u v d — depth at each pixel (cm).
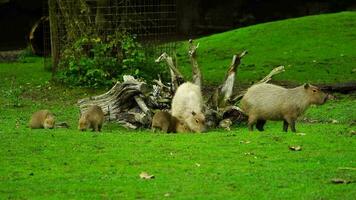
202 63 3428
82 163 1495
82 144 1677
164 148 1631
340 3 4778
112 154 1574
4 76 3253
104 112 2158
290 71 3150
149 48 2936
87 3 3017
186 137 1767
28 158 1541
